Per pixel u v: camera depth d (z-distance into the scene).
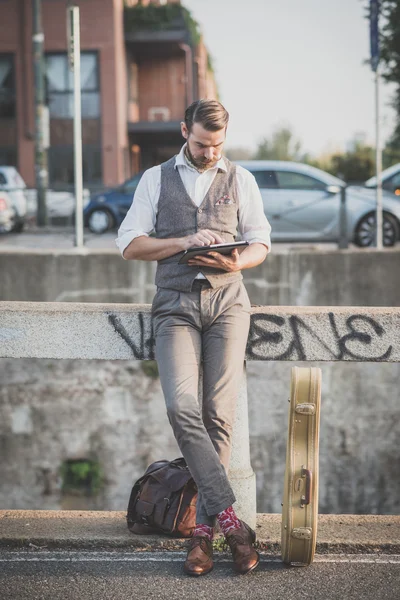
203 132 3.75
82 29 26.20
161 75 30.11
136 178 16.97
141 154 30.70
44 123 18.88
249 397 10.55
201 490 3.66
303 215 13.77
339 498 10.59
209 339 3.85
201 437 3.64
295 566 3.79
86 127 26.48
